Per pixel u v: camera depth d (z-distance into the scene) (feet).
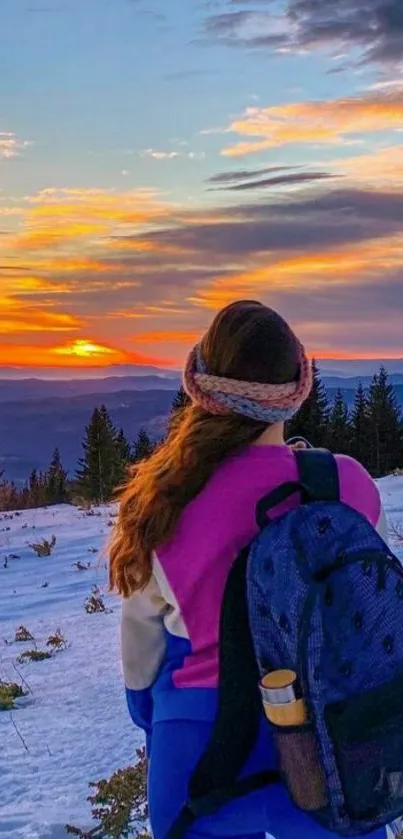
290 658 6.86
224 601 7.34
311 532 7.10
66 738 19.17
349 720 6.70
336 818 6.79
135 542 7.62
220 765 7.32
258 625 7.06
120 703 21.47
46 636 31.68
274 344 7.47
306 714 6.81
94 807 15.12
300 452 7.89
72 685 23.79
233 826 7.48
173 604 7.60
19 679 25.04
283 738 6.85
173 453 7.64
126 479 8.17
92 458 198.90
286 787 7.08
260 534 7.25
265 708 6.93
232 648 7.28
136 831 14.10
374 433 208.64
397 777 6.84
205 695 7.55
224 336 7.53
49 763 17.71
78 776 16.89
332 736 6.72
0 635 33.09
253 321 7.51
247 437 7.57
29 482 225.15
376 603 6.91
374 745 6.74
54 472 228.02
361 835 7.29
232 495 7.51
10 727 20.29
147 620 7.92
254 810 7.41
